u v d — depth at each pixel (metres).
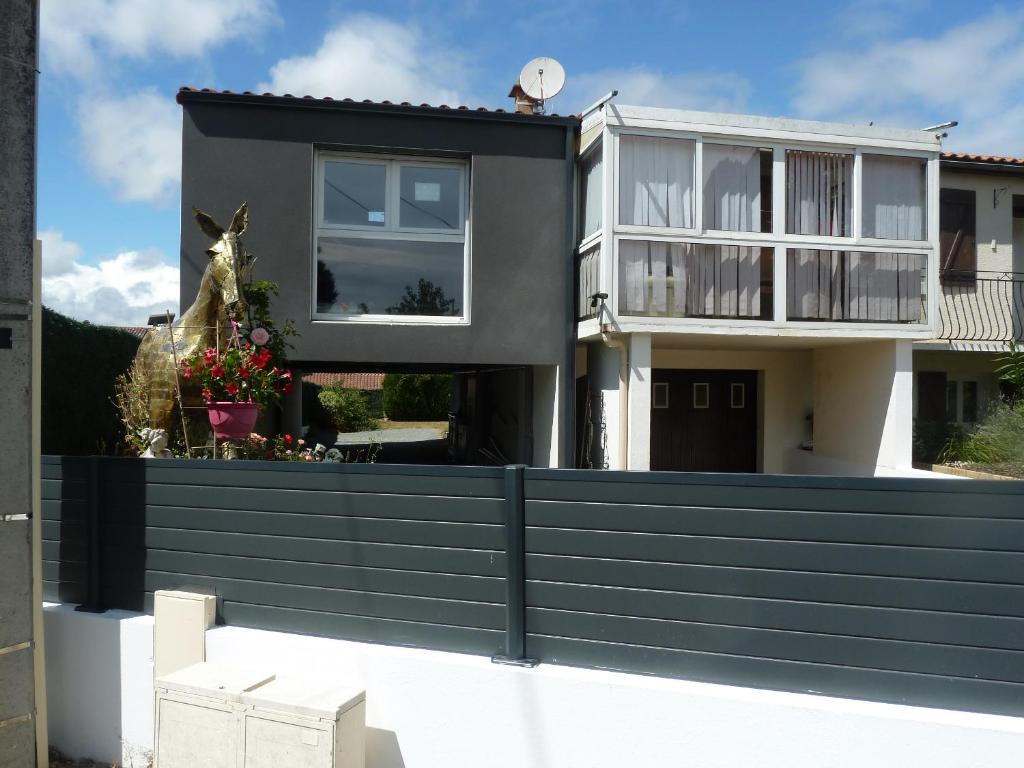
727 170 8.53
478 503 3.91
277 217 7.99
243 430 5.36
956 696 3.21
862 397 9.63
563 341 8.56
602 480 3.70
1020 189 11.51
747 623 3.48
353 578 4.14
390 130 8.20
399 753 3.87
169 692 3.82
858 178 8.77
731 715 3.36
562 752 3.61
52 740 4.67
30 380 4.02
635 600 3.64
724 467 11.33
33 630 4.05
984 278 11.20
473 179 8.39
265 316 6.95
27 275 3.99
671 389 11.26
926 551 3.25
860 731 3.20
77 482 4.77
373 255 8.43
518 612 3.80
